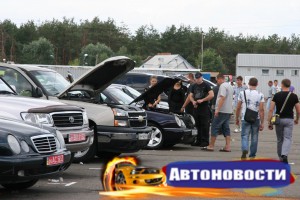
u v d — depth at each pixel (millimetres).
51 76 12867
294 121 12578
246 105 13109
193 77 17266
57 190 9141
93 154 11945
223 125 15219
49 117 9828
